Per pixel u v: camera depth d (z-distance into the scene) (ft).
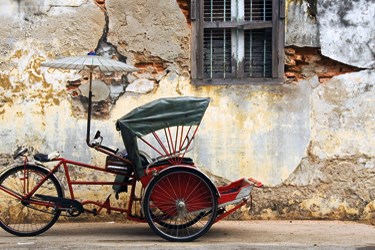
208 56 23.43
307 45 22.95
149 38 23.04
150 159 19.84
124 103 22.94
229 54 23.43
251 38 23.41
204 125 22.85
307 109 22.97
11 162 22.70
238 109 22.91
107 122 22.86
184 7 23.13
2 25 22.80
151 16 23.04
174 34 23.06
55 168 20.16
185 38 23.06
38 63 22.81
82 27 22.94
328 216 22.94
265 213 22.98
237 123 22.88
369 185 22.86
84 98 22.88
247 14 23.35
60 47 22.89
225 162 22.81
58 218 22.50
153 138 22.65
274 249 18.31
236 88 22.94
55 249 18.11
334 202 22.94
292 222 22.63
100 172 22.65
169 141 22.68
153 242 19.10
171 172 19.06
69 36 22.90
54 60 21.52
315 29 22.94
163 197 19.27
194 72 23.06
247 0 23.35
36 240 19.45
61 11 22.90
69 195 22.59
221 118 22.89
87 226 22.13
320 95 23.00
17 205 22.12
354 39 22.93
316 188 22.94
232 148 22.82
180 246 18.38
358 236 20.20
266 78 23.09
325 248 18.38
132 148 19.19
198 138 22.81
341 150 22.91
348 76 22.98
